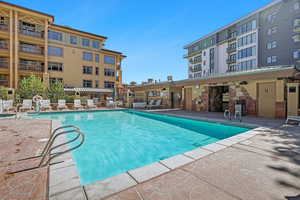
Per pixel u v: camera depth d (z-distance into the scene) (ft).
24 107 48.03
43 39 84.64
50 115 46.39
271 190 7.59
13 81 76.54
